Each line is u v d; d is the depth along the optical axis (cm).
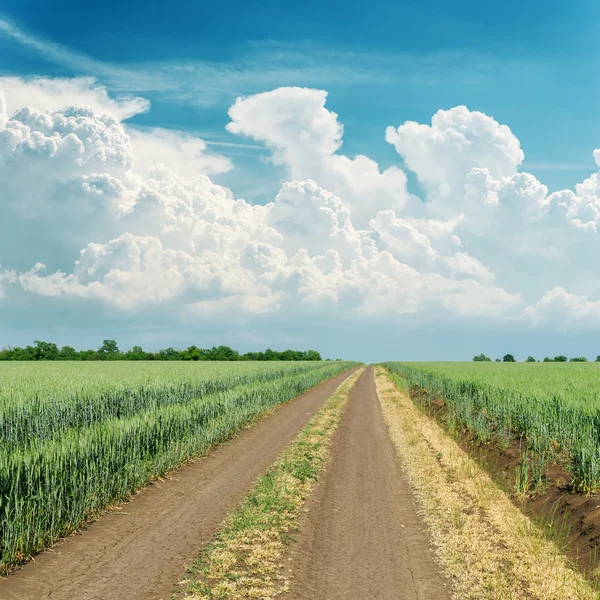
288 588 693
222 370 3791
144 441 1282
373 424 2172
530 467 1313
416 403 3008
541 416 1578
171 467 1348
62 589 674
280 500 1067
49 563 759
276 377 3766
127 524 931
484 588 703
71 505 905
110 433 1136
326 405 2777
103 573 725
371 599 673
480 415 1944
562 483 1156
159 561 767
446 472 1325
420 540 889
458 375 3362
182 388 2289
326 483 1238
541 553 811
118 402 1884
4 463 837
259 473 1307
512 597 673
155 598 654
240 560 774
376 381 5012
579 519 931
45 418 1552
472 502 1084
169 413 1504
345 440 1798
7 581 695
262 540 852
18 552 760
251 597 664
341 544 862
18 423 1473
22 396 1725
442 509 1034
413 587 711
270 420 2250
